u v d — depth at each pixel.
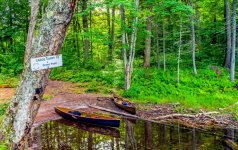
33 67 3.23
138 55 30.48
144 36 21.39
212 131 12.15
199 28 26.50
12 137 3.39
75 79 23.80
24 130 3.40
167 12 19.47
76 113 13.82
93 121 12.77
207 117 13.95
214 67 22.78
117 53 27.84
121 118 14.20
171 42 28.12
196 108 15.20
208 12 28.28
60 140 10.66
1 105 14.03
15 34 28.12
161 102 16.41
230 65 21.52
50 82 23.58
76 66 27.81
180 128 12.59
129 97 17.77
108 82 21.75
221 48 27.06
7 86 20.55
